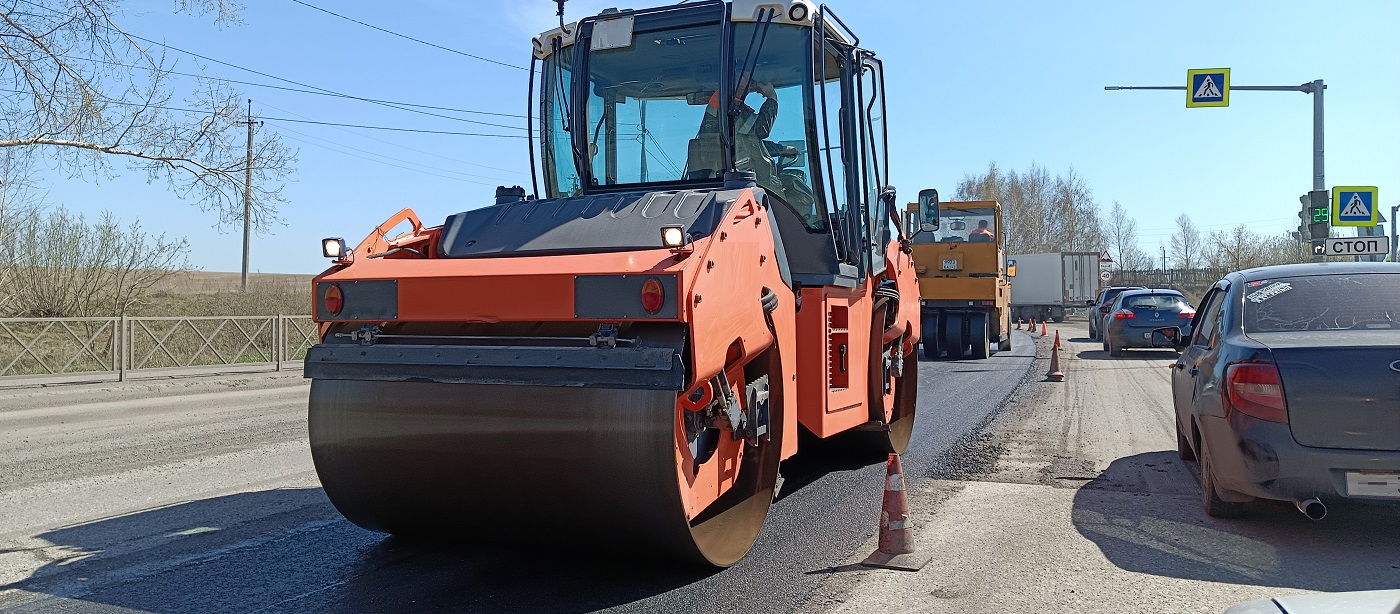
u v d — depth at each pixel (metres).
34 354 15.45
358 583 4.59
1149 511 6.04
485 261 4.64
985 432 9.62
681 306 4.03
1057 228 84.56
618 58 6.71
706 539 4.63
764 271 5.10
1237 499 5.43
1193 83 19.27
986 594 4.39
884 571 4.77
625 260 4.30
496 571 4.79
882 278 7.91
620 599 4.34
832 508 6.28
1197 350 6.66
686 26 6.56
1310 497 4.91
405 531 5.06
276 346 19.34
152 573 4.76
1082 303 48.47
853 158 6.88
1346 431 4.86
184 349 17.69
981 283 20.53
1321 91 18.66
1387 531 5.47
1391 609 2.22
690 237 4.77
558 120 6.92
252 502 6.37
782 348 5.39
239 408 11.90
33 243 23.78
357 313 4.61
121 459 8.04
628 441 4.13
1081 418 10.59
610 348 4.10
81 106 16.27
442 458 4.45
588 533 4.54
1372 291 5.70
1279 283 5.97
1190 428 6.61
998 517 5.92
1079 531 5.55
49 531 5.60
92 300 23.83
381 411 4.55
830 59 6.77
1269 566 4.82
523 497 4.45
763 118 6.39
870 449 8.01
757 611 4.15
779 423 5.34
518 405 4.29
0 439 9.19
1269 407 5.04
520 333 4.36
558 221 5.21
